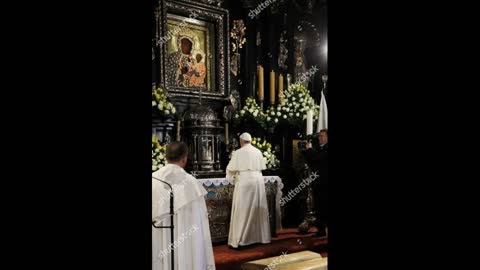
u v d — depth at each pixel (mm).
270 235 6898
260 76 8945
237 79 9109
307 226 7957
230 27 9094
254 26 9422
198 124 7914
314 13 10148
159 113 7512
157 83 7914
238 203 6609
